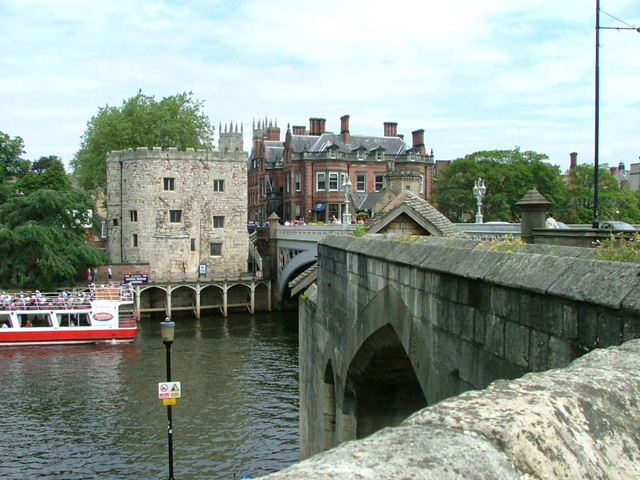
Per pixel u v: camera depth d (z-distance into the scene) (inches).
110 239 2465.6
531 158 2329.0
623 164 3900.1
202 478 873.5
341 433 547.2
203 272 2412.6
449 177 2420.0
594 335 199.9
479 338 276.5
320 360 647.1
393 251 389.1
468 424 103.4
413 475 85.4
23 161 3095.5
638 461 110.6
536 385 124.3
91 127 2957.7
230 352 1657.2
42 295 1940.2
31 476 876.0
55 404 1190.9
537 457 100.0
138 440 1015.6
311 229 1967.3
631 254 232.8
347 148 3225.9
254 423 1097.4
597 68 632.4
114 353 1624.0
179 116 2920.8
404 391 541.6
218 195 2472.9
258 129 5669.3
